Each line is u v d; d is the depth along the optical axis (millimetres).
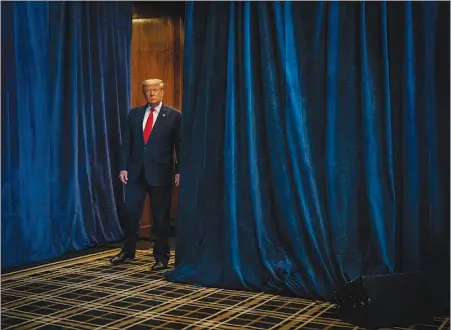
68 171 5645
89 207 5922
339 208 3986
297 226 4059
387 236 3844
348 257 3949
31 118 5246
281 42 4133
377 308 3352
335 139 4004
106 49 6176
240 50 4293
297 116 4078
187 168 4492
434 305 3529
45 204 5383
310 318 3529
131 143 4977
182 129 4520
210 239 4363
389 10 3914
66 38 5680
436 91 3771
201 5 4488
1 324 3375
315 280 3939
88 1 5938
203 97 4434
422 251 3777
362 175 3951
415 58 3816
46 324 3383
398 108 3885
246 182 4238
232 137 4254
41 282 4379
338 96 4004
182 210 4500
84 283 4348
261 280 4125
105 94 6207
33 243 5234
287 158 4105
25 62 5188
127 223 5027
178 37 7000
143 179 4926
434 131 3768
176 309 3695
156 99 4848
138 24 6703
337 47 4008
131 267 4898
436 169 3766
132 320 3465
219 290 4168
